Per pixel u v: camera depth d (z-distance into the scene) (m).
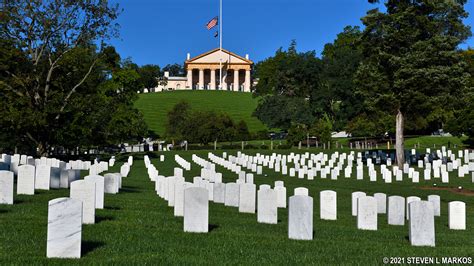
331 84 80.25
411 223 12.88
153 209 17.33
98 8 41.38
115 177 22.25
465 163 47.56
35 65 41.53
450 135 72.31
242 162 44.62
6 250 10.35
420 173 40.66
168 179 19.38
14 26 40.03
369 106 44.00
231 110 109.88
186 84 162.50
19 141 47.50
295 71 91.12
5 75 42.22
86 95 46.44
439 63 41.16
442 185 33.50
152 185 28.39
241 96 127.69
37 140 43.53
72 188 13.45
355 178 37.56
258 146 65.44
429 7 41.28
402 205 16.88
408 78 40.22
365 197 15.58
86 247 10.96
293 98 78.88
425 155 50.44
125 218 14.74
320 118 84.25
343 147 67.94
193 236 12.62
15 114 39.22
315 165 46.22
